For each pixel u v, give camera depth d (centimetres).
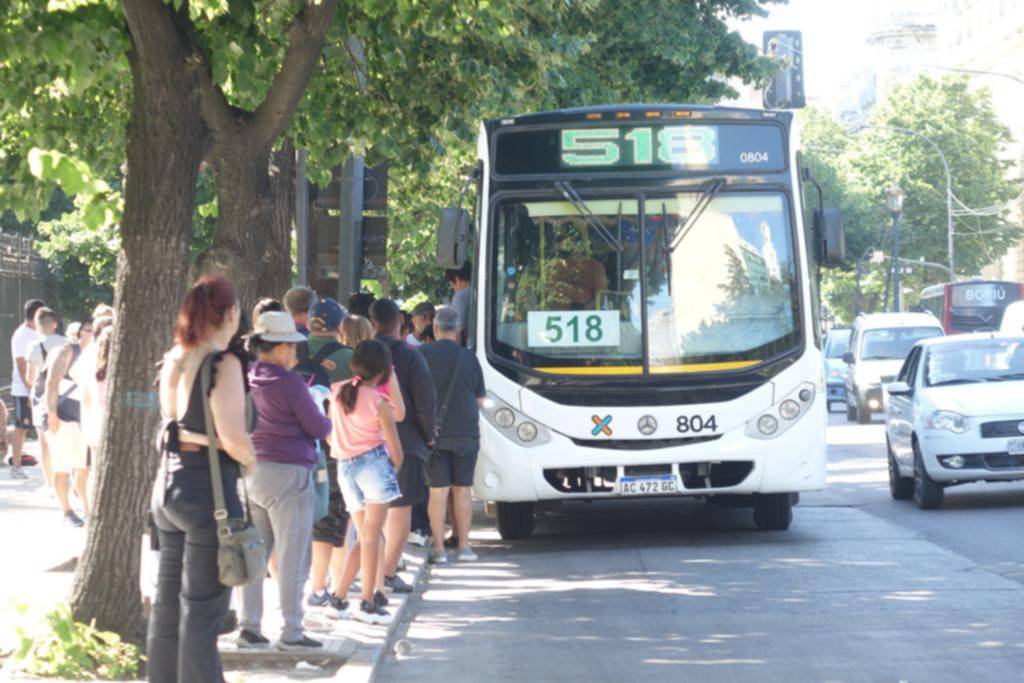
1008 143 12875
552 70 2620
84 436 2122
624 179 2064
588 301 2050
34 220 1828
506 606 1627
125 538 1233
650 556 2000
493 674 1264
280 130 1423
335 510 1491
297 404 1241
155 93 1243
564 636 1439
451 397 1962
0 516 2245
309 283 2389
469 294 2269
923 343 2736
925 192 12044
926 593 1625
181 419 930
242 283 1619
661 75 3650
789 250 2064
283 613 1266
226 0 1614
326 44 1972
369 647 1312
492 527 2455
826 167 12306
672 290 2047
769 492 2092
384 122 2175
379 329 1686
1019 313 5684
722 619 1506
